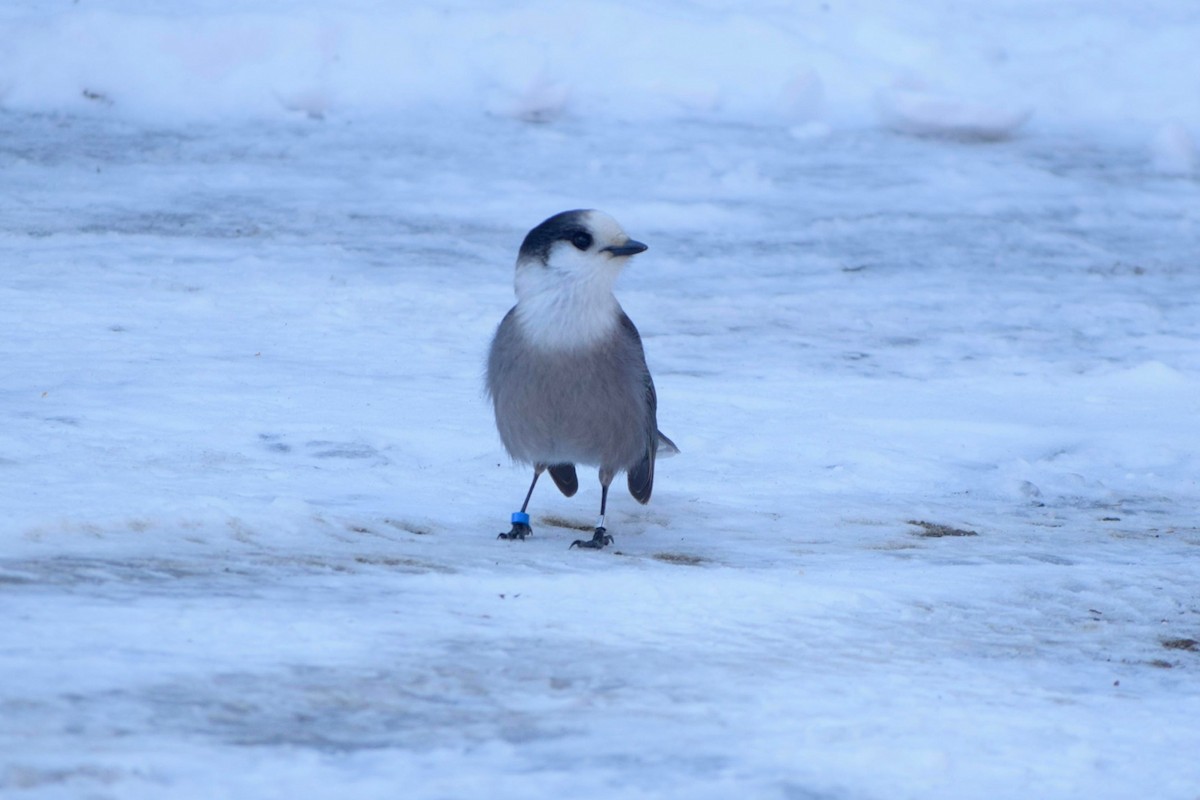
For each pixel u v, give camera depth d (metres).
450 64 30.36
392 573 7.90
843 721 5.90
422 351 15.20
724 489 11.30
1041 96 33.09
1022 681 6.82
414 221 21.78
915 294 19.38
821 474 11.83
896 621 7.80
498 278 18.80
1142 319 18.48
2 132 25.52
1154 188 27.06
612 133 28.70
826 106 31.39
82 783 4.59
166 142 25.81
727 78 31.95
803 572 8.73
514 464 10.34
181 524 8.34
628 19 32.66
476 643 6.63
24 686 5.45
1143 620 8.18
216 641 6.26
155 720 5.23
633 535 9.84
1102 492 11.73
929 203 25.16
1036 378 15.52
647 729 5.59
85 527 8.04
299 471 10.54
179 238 19.69
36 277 17.00
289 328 15.72
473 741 5.32
